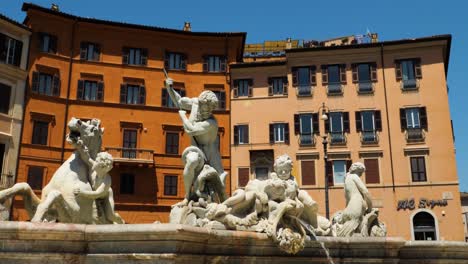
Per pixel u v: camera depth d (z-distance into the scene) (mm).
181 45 47344
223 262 6016
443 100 43156
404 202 41312
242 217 6785
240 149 45000
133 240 5258
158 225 5168
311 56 46062
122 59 45562
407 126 43125
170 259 5105
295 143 44312
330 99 44906
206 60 47344
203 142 8578
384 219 41375
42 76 42500
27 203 6816
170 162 44125
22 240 5195
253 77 46562
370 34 52438
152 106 45062
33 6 42219
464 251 8219
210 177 8219
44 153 41125
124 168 42656
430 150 42156
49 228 5199
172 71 46500
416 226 40938
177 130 45125
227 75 47031
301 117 44906
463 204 65312
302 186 43219
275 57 56281
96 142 7406
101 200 7246
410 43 44438
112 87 44719
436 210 40719
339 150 43375
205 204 7891
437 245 8039
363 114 44062
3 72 39750
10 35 40906
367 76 44938
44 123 41781
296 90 45531
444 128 42469
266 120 45375
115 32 45938
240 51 50031
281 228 6672
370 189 42250
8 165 39094
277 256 6621
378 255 7328
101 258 5332
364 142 43250
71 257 5332
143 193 42656
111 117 44000
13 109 40156
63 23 44219
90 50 45000
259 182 7113
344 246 7223
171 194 43469
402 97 43906
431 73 43938
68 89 43406
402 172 42094
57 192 6590
